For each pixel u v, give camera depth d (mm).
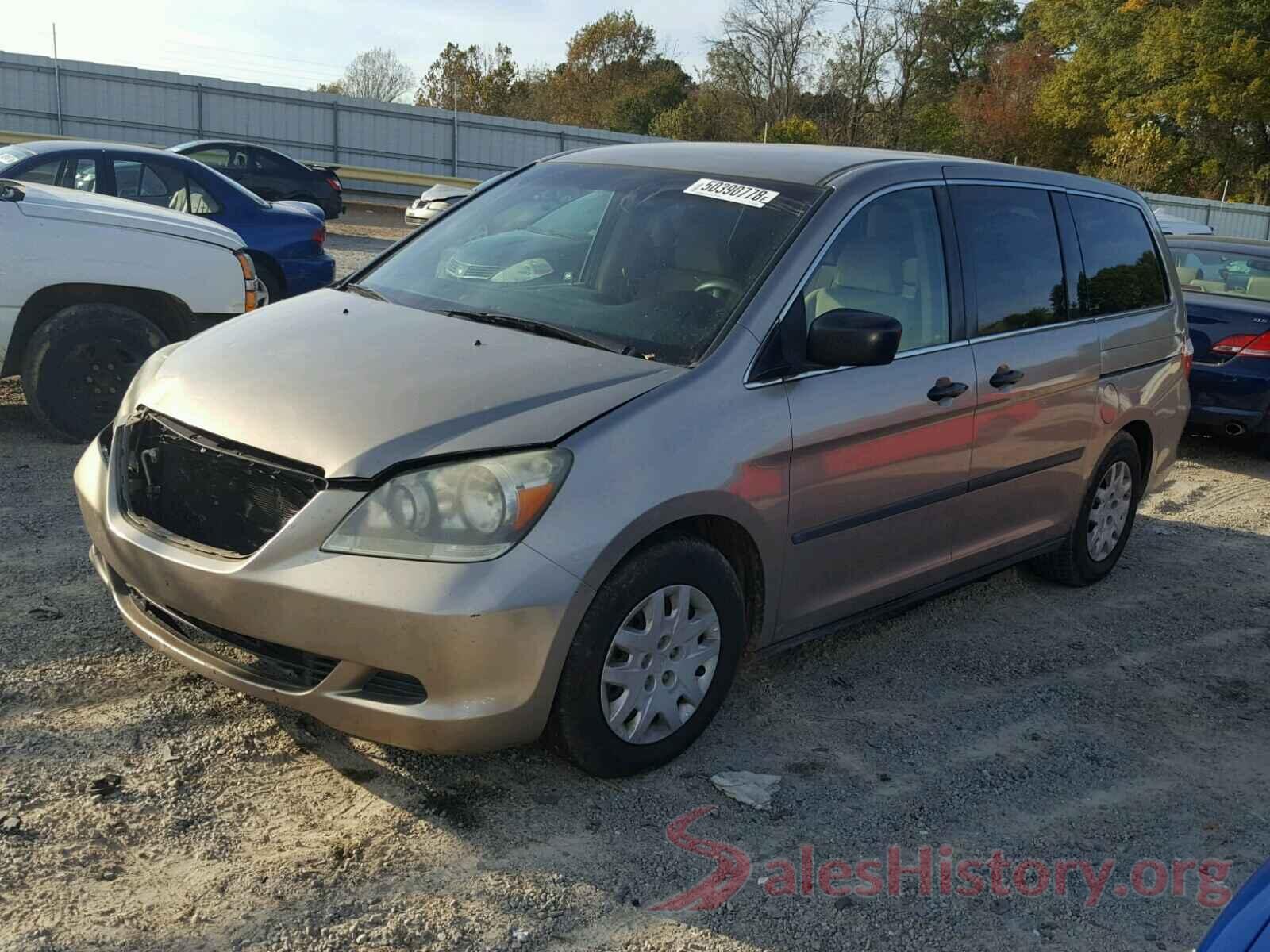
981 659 4629
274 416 3146
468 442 3000
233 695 3715
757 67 49750
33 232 6105
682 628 3361
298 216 10320
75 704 3570
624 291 3773
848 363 3504
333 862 2943
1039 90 52719
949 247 4281
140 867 2854
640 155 4543
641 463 3129
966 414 4191
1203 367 8289
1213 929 1968
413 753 3475
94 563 3641
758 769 3592
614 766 3309
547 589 2941
